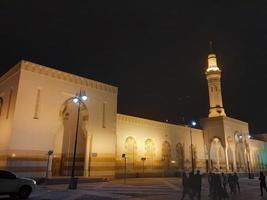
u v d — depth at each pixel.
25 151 25.53
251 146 66.38
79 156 32.03
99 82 34.16
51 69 29.41
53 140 27.92
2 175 14.55
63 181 25.70
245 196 17.11
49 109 28.30
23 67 27.12
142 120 43.25
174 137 48.97
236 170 53.66
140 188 21.61
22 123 25.88
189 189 14.11
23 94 26.53
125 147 39.31
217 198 15.14
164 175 44.03
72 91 30.86
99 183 27.22
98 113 33.12
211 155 55.19
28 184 15.05
